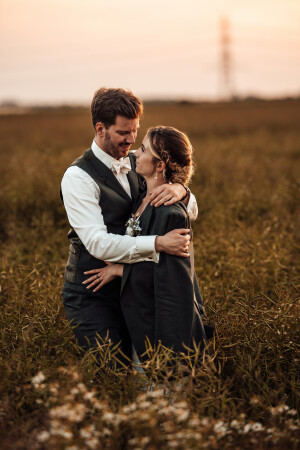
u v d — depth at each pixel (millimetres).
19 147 14141
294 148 13945
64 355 2967
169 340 2746
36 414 2508
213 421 2332
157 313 2762
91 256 3055
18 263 4867
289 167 10625
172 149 2816
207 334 3104
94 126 2969
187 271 2775
